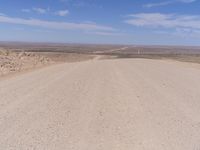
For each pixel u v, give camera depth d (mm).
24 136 5359
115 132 5734
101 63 26984
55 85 11445
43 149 4754
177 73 16828
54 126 6023
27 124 6105
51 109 7461
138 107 7918
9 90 9953
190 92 10273
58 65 22734
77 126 6070
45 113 7047
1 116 6660
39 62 22938
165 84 12133
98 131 5781
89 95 9508
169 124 6320
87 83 12219
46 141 5129
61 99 8727
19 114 6879
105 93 9922
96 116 6914
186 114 7191
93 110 7500
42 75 14703
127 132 5746
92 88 10938
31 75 14539
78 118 6695
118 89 10789
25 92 9688
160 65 24156
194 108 7840
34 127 5918
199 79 13953
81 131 5750
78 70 18250
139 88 11070
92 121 6484
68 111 7312
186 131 5836
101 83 12297
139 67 21531
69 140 5215
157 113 7277
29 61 21750
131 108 7793
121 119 6688
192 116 7008
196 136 5531
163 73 16750
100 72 17109
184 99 9023
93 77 14422
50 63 24359
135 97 9266
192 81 13188
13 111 7137
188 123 6406
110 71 17844
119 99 8938
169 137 5465
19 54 23094
